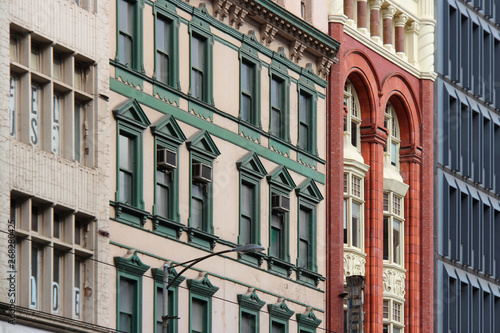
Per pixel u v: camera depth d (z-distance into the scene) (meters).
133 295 67.00
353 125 86.12
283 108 78.62
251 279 74.62
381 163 87.00
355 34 84.94
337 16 83.31
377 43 87.38
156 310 68.31
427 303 89.81
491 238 99.62
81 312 63.78
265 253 75.69
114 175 66.25
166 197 69.75
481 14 102.06
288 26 78.75
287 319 77.00
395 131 90.50
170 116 69.75
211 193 72.12
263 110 77.00
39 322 60.94
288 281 77.56
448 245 93.75
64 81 63.44
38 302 61.38
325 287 80.88
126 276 66.38
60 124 63.22
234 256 73.56
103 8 65.81
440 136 94.12
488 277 99.31
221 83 74.00
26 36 61.25
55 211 62.81
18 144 60.22
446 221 93.69
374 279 85.12
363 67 85.69
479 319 97.06
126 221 66.69
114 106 66.75
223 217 73.00
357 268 84.00
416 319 89.19
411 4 91.81
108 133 65.50
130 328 66.75
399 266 88.56
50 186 61.72
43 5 62.06
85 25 64.50
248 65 76.50
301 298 78.56
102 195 64.69
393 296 87.56
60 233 62.94
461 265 95.62
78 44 63.94
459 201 95.81
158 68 70.12
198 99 72.00
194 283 70.12
